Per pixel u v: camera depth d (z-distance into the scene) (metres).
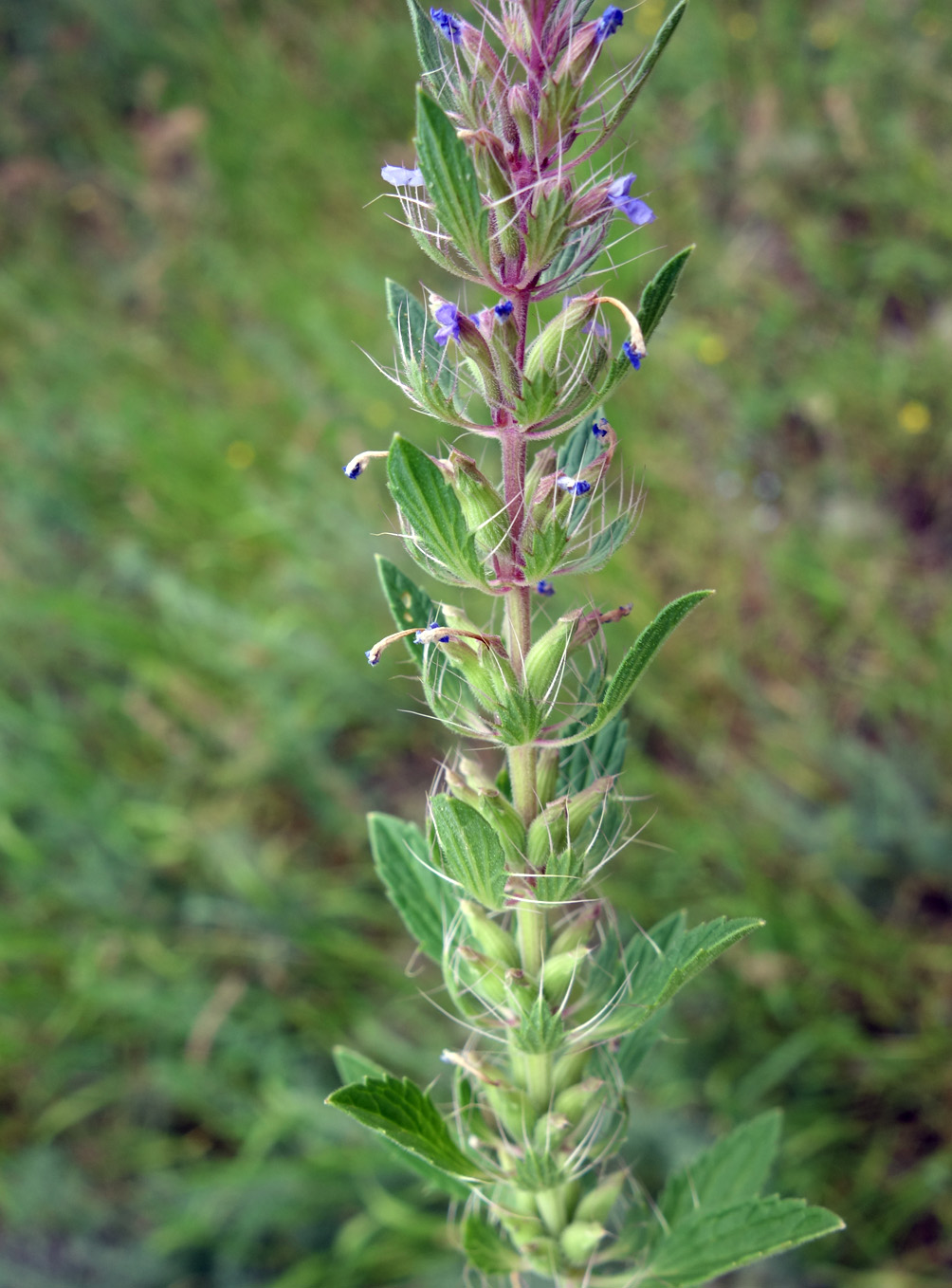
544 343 0.10
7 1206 0.29
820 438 0.38
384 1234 0.27
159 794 0.34
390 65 0.51
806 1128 0.27
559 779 0.14
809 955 0.29
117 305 0.49
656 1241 0.15
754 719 0.33
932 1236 0.26
